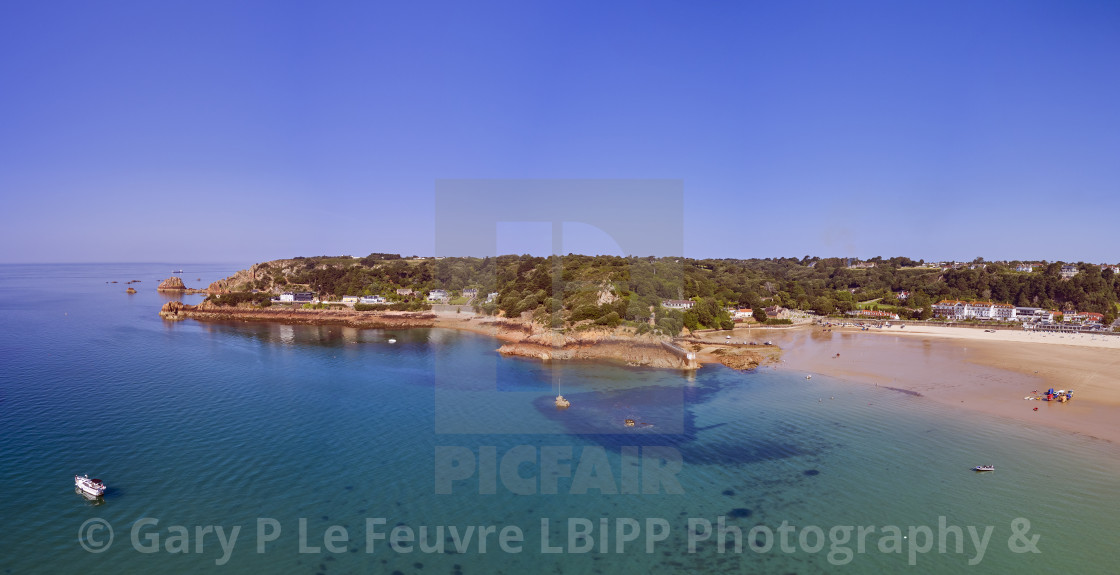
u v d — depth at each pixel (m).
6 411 61.31
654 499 42.50
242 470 46.41
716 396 74.06
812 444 54.31
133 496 41.50
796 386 80.44
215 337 126.00
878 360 102.75
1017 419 62.47
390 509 40.31
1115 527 37.81
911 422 61.50
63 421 57.97
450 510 40.34
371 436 55.28
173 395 69.81
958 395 74.31
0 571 31.84
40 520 37.69
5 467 46.03
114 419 59.12
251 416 61.31
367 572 32.75
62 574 31.78
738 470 47.88
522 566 33.66
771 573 33.03
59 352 99.88
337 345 117.19
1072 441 54.81
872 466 48.72
